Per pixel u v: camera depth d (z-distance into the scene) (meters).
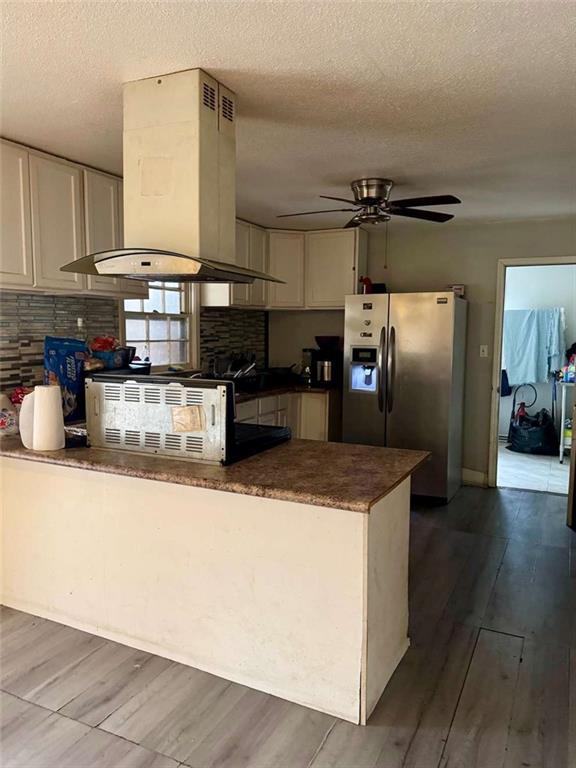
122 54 1.96
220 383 2.24
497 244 4.89
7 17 1.71
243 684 2.22
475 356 5.05
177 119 2.15
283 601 2.12
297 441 2.76
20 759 1.83
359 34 1.81
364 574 1.97
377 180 3.52
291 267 5.23
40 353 3.29
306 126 2.66
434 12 1.67
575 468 4.05
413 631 2.64
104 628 2.54
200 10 1.67
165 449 2.38
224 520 2.20
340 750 1.89
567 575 3.26
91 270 2.34
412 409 4.61
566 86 2.19
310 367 5.39
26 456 2.48
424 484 4.62
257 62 2.02
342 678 2.04
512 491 5.00
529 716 2.06
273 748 1.89
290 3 1.63
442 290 5.10
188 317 4.64
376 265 5.32
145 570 2.40
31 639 2.52
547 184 3.64
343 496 1.90
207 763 1.83
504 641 2.56
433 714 2.07
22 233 2.85
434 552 3.58
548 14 1.68
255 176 3.50
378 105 2.40
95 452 2.49
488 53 1.93
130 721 2.01
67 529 2.58
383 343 4.64
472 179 3.54
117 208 3.44
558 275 6.96
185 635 2.34
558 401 7.00
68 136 2.78
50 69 2.08
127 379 2.44
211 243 2.23
